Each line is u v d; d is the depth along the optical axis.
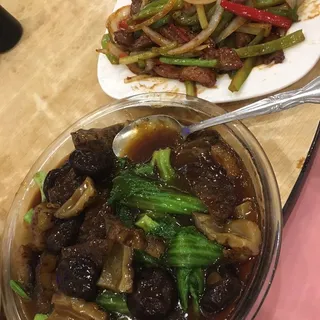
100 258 0.27
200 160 0.29
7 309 0.29
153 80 0.38
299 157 0.32
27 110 0.41
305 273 0.32
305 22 0.35
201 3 0.36
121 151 0.32
